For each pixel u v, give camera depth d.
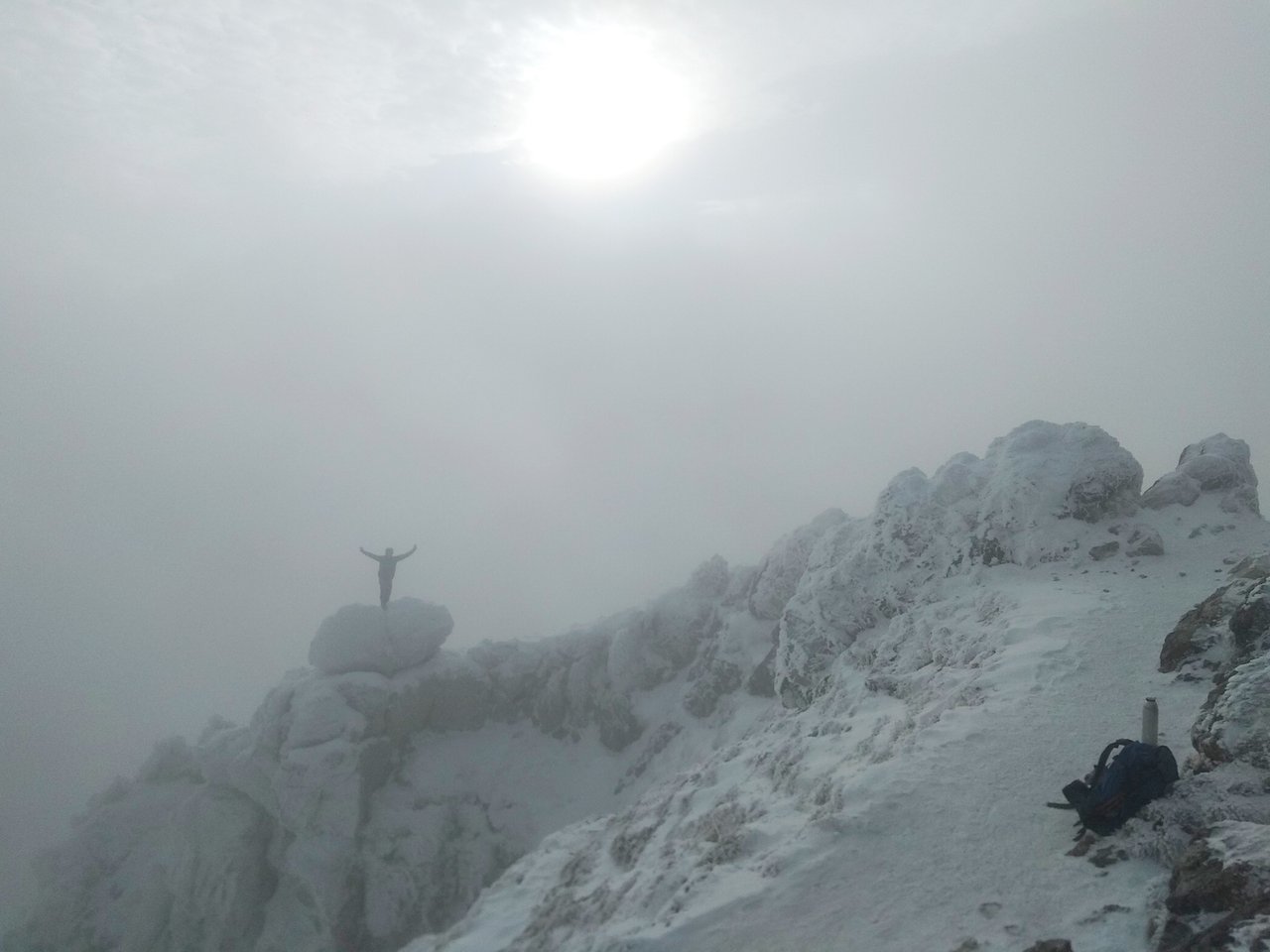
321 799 26.03
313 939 25.28
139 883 27.42
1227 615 11.90
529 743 30.08
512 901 16.88
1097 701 11.43
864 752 12.51
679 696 29.39
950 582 17.94
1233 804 8.09
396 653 29.66
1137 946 7.16
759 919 8.71
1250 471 19.53
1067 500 17.56
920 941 7.93
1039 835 8.97
